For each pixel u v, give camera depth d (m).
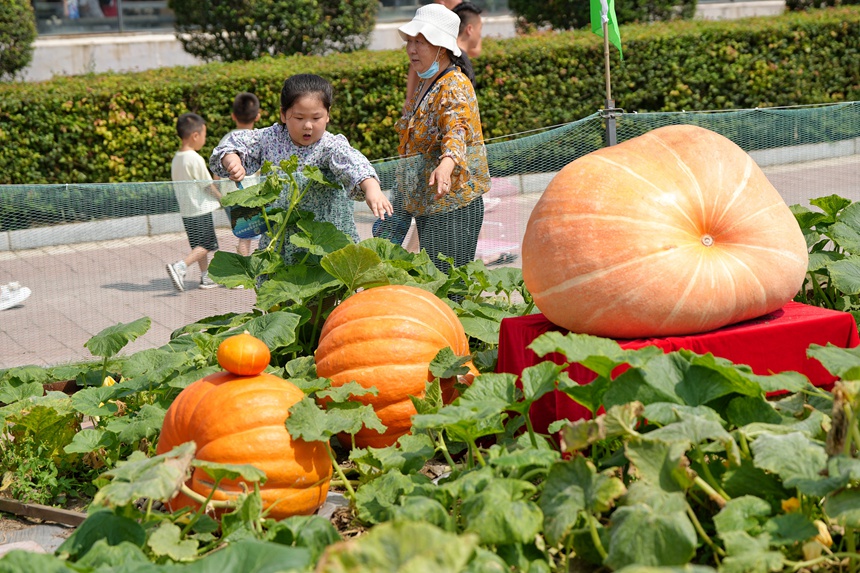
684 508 2.98
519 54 12.91
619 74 13.38
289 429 3.83
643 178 4.19
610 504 3.06
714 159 4.30
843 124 7.46
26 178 11.27
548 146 7.16
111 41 22.34
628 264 4.02
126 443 4.52
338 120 12.48
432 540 2.39
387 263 5.44
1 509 4.30
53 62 21.78
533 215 4.36
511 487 3.18
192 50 15.77
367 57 13.15
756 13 25.69
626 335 4.13
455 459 4.54
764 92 14.02
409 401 4.34
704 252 4.11
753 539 2.94
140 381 4.63
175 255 6.61
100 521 3.29
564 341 3.56
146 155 11.75
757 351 4.21
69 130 11.36
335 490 4.31
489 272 5.88
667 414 3.30
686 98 13.70
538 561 3.07
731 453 3.29
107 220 6.57
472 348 5.70
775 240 4.21
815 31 14.00
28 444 4.47
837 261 5.25
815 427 3.45
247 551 2.78
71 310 6.61
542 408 4.32
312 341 5.41
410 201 6.29
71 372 5.42
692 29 13.77
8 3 15.28
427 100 6.09
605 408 3.52
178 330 5.59
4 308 6.56
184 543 3.25
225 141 5.90
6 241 6.53
